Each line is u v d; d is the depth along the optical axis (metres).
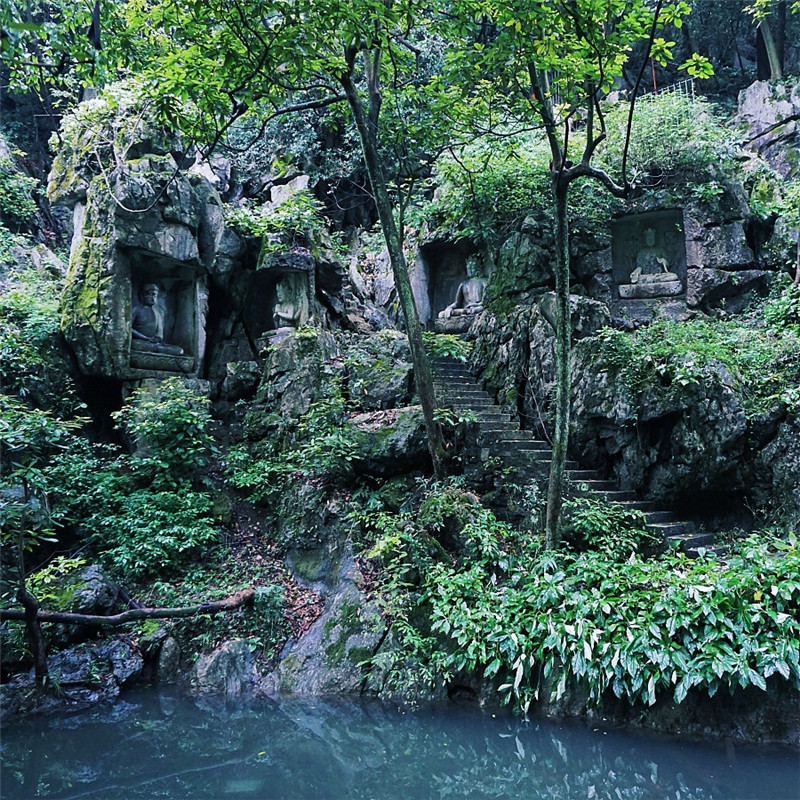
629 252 11.43
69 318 9.01
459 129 8.45
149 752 5.39
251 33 6.23
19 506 6.87
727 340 8.51
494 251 11.52
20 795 4.67
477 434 8.16
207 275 10.04
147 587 7.58
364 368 9.15
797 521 7.00
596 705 5.52
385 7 5.88
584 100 6.36
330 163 13.80
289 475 8.51
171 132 9.06
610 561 6.49
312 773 4.98
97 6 6.38
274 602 7.23
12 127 13.69
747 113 13.80
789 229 10.62
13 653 6.39
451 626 6.27
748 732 5.02
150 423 8.59
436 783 4.78
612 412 7.96
